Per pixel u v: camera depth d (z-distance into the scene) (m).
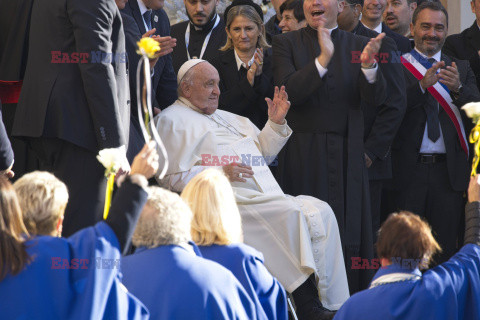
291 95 21.81
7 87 18.62
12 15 18.16
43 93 16.95
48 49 17.19
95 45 16.66
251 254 13.71
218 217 13.48
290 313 19.56
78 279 10.38
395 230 12.51
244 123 22.44
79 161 17.09
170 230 12.12
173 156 20.53
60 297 10.27
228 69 24.72
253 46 24.55
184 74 21.66
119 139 16.80
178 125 20.97
